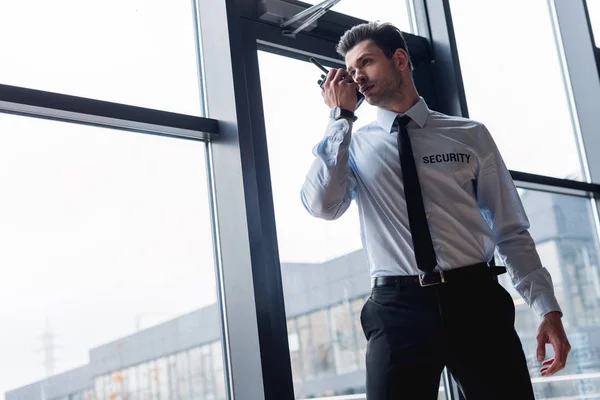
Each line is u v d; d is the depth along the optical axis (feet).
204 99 8.12
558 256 11.70
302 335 8.08
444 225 5.81
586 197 12.62
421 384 5.48
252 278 7.29
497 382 5.43
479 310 5.55
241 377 7.31
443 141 6.15
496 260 10.37
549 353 10.98
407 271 5.67
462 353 5.45
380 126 6.35
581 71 13.16
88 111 6.81
